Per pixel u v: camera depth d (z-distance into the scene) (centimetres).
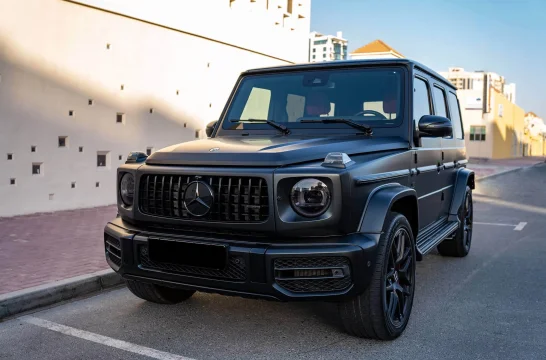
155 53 1049
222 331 396
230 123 480
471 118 4806
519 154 7312
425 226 508
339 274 323
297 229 322
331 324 410
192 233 351
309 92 466
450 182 606
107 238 398
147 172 368
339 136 423
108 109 970
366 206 350
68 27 891
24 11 825
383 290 354
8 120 819
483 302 475
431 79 532
